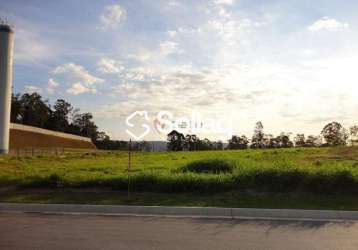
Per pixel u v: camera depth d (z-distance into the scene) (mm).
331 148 43750
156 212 10867
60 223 9320
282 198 12781
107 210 11102
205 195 13398
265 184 13914
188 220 9812
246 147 99750
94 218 10008
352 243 7570
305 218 10211
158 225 9156
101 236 7957
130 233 8273
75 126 138000
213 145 95625
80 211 11031
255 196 13094
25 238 7727
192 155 41219
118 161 34062
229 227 8984
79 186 14750
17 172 21031
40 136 90312
